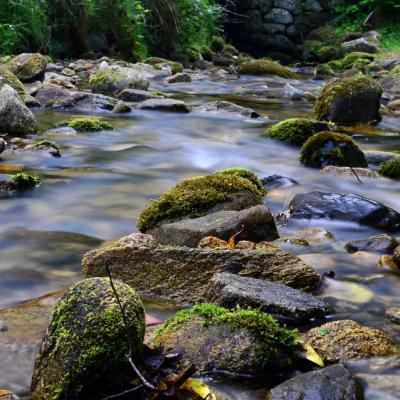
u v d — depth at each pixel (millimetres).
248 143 6684
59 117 7801
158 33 17719
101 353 1926
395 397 2018
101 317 1967
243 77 15023
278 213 4184
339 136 5691
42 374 1958
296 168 5648
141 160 5820
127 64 14273
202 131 7359
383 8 21688
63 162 5562
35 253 3344
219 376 2088
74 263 3221
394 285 2959
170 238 3398
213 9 19797
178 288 2801
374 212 3887
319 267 3152
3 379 2080
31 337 2318
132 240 3262
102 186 4828
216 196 3721
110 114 8281
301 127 6586
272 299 2518
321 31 22109
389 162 5363
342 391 1945
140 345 2025
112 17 15859
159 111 8578
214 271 2820
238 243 3238
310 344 2295
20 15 13406
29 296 2799
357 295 2826
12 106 6438
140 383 1979
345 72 15844
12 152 5688
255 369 2102
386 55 17844
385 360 2217
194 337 2184
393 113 8828
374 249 3387
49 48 14062
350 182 5168
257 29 22781
